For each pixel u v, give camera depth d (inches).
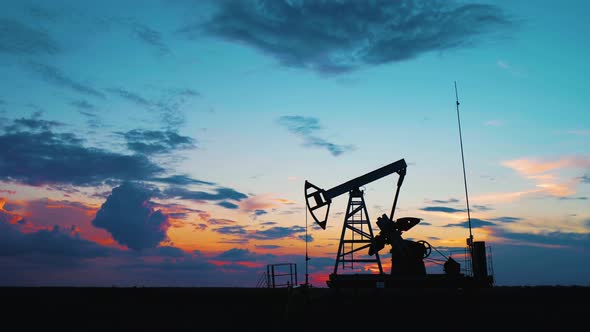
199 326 810.2
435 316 865.5
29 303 1184.8
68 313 965.8
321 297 1071.6
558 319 824.3
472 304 999.6
